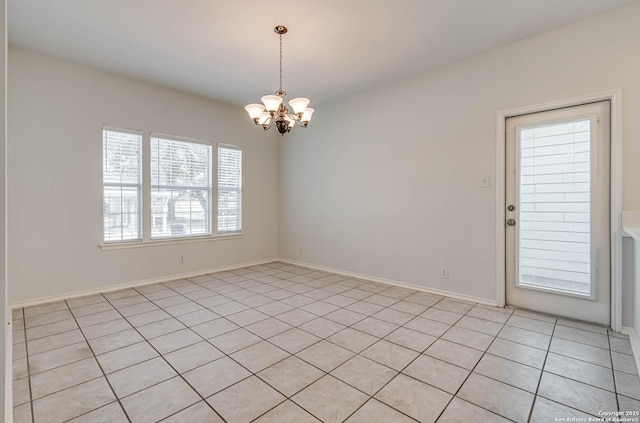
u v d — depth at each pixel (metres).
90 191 3.56
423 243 3.70
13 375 1.93
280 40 2.94
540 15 2.57
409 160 3.80
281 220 5.58
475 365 2.05
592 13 2.55
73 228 3.46
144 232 3.98
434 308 3.12
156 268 4.11
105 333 2.54
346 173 4.52
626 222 2.47
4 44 1.02
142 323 2.75
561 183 2.82
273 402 1.69
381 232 4.11
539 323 2.73
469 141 3.31
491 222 3.18
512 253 3.13
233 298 3.46
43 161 3.26
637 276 2.24
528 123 2.99
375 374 1.95
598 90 2.59
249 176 5.17
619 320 2.53
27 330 2.59
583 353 2.19
